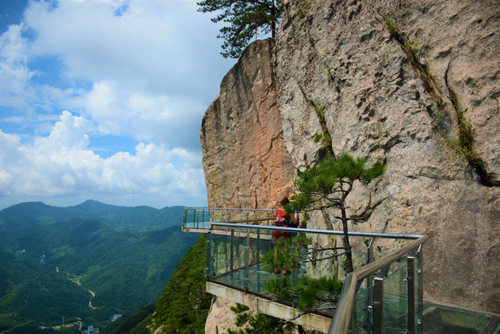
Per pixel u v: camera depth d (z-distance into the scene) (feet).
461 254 17.69
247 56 64.34
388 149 23.12
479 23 19.12
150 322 136.36
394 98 23.17
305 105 33.35
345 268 17.30
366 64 25.91
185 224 65.92
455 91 19.79
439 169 19.66
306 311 16.75
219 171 73.77
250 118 64.34
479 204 17.54
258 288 20.39
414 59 22.62
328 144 29.71
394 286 8.39
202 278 100.58
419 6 22.61
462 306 16.78
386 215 22.29
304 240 17.52
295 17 35.27
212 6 72.74
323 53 30.73
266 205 60.64
